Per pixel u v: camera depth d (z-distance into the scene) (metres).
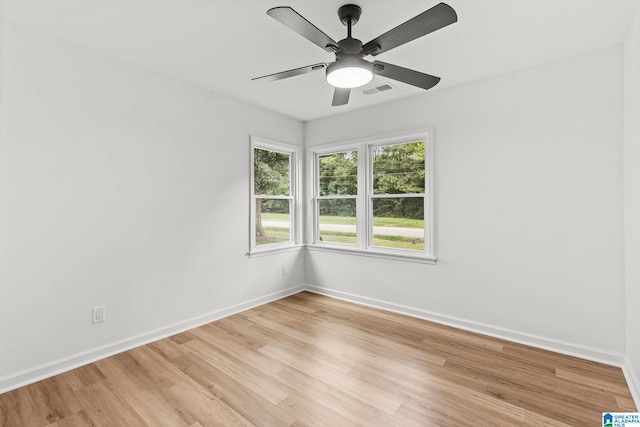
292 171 4.23
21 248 2.09
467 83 2.95
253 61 2.58
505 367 2.30
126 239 2.59
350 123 3.82
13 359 2.06
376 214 3.72
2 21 1.99
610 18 1.96
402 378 2.16
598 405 1.86
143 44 2.31
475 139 2.92
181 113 2.95
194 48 2.37
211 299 3.21
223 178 3.31
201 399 1.94
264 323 3.15
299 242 4.23
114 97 2.50
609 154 2.32
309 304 3.73
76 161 2.32
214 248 3.23
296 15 1.45
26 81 2.09
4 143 2.01
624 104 2.22
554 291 2.56
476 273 2.93
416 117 3.28
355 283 3.81
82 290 2.36
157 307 2.79
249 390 2.03
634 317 2.04
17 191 2.07
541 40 2.22
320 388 2.05
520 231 2.70
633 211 2.04
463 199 2.99
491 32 2.12
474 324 2.95
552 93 2.54
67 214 2.28
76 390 2.03
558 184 2.52
